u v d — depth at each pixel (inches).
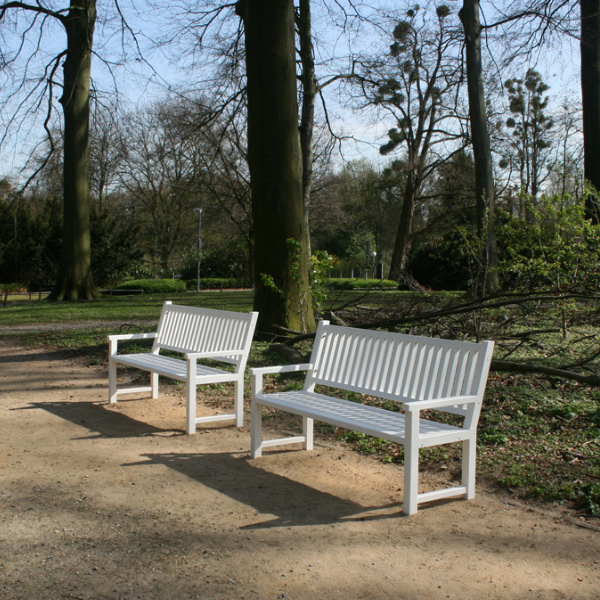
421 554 124.0
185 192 1247.5
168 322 287.0
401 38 824.3
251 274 1690.5
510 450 186.1
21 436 213.9
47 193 1243.2
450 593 108.3
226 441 209.9
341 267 2021.4
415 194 1446.9
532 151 1307.8
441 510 148.3
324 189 1477.6
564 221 349.7
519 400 232.5
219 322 252.5
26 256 1194.0
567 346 348.2
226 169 1050.7
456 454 186.9
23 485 163.6
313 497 157.2
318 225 1617.9
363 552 124.7
